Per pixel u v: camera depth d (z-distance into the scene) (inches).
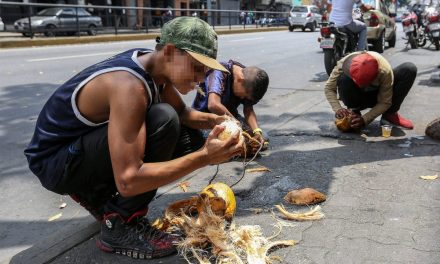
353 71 152.4
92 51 510.9
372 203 110.0
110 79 78.7
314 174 129.5
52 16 650.2
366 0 475.5
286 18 1370.6
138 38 737.0
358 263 85.7
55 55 463.2
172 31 78.5
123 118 76.7
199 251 91.2
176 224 98.3
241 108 234.4
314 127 179.0
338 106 169.0
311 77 335.9
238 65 144.6
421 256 87.0
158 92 88.9
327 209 107.8
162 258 91.4
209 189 98.9
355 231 97.3
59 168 87.5
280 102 247.8
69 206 128.6
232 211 100.0
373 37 430.0
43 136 88.3
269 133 173.0
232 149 81.0
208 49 78.6
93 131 85.1
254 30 1069.1
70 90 83.4
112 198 92.7
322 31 314.0
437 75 295.3
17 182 145.3
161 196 120.1
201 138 121.5
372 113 162.2
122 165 77.0
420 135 163.0
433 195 113.3
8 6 607.8
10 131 197.8
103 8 705.0
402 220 101.1
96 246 96.5
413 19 495.5
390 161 137.8
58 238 102.1
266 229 99.7
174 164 79.7
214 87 138.3
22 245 107.7
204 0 1429.6
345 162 138.3
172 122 86.4
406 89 163.3
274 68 390.0
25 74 339.0
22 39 582.9
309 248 91.5
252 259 85.7
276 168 135.5
